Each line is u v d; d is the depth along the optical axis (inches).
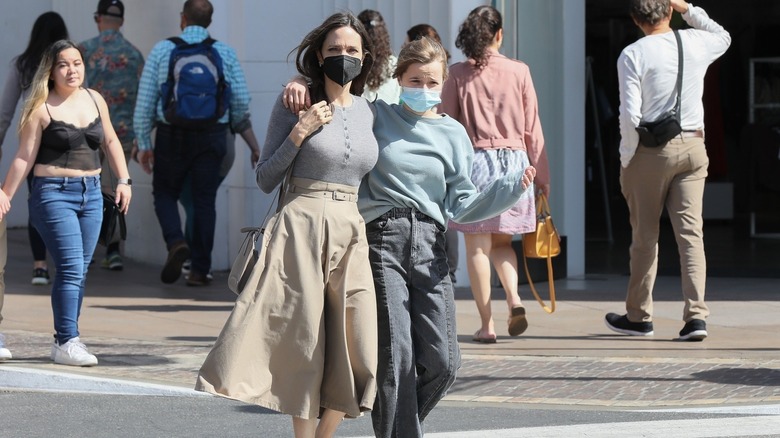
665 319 1283.2
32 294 1434.5
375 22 1047.0
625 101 1114.7
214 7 1651.1
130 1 1776.6
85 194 1025.5
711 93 2353.6
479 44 1114.1
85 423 876.6
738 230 2188.7
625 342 1144.2
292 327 670.5
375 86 1035.9
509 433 831.1
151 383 974.4
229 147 1563.7
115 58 1614.2
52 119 1002.7
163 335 1184.2
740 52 2422.5
